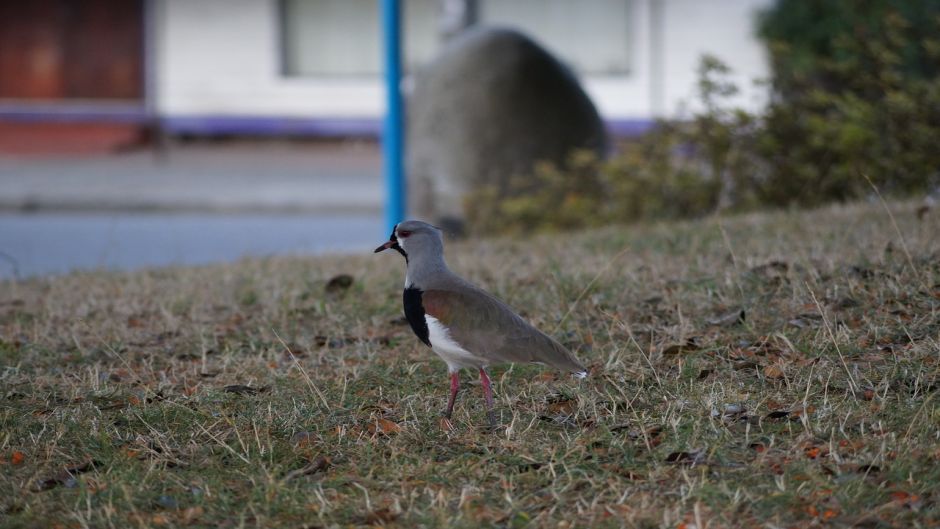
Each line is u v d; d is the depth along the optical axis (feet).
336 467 26.50
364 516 23.85
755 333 33.73
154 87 120.57
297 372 33.17
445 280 28.48
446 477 25.55
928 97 57.72
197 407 30.25
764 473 25.07
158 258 69.15
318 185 96.89
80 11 121.60
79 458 27.27
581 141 68.90
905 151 58.29
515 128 67.92
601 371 32.04
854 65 60.70
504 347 27.55
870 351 31.60
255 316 39.34
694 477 25.02
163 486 25.59
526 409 29.71
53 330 38.78
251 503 24.45
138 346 36.58
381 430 28.35
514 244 53.62
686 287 38.68
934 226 44.73
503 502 24.41
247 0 118.32
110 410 30.45
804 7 101.19
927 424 26.53
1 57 123.34
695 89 98.63
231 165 108.99
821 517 23.16
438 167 69.05
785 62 66.18
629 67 116.26
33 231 79.30
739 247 44.62
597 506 24.08
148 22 119.55
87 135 121.39
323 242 75.51
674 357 32.68
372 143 120.26
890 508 23.21
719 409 28.35
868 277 37.35
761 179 60.59
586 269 42.57
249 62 119.34
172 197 90.12
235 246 73.97
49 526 23.85
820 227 47.47
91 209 89.66
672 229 51.98
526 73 68.33
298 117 120.06
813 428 26.84
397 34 64.18
